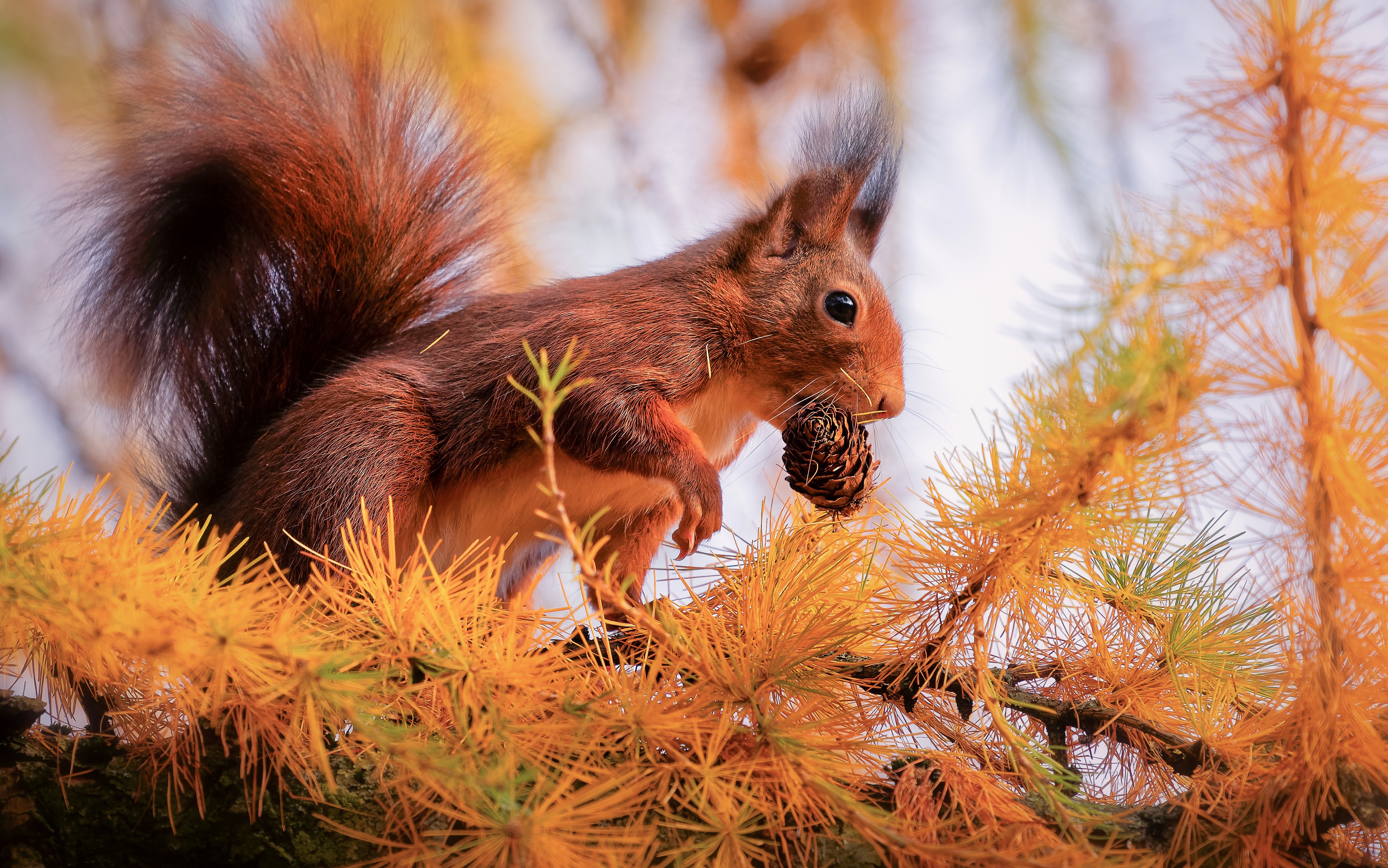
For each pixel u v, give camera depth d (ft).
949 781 12.00
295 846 12.01
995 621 12.01
